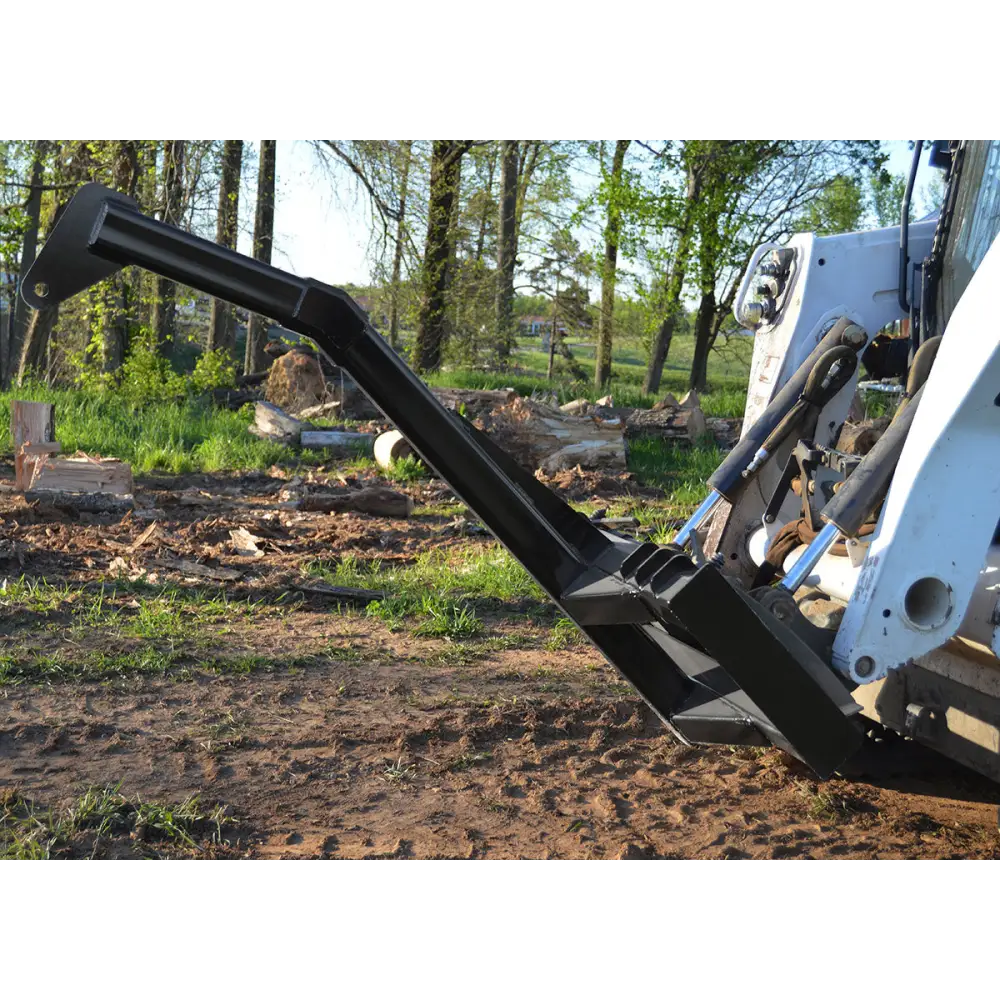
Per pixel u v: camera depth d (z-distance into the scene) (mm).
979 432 3004
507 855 3312
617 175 29109
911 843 3490
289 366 16781
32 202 23344
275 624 5953
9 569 6668
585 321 31625
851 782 4012
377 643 5660
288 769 3943
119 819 3439
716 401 20203
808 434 4391
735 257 29312
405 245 22859
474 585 6887
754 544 4371
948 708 3402
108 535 7922
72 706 4461
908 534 3027
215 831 3426
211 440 13719
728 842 3457
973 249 4211
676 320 32906
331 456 13578
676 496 11367
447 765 4020
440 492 10922
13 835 3311
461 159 24875
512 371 27922
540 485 3477
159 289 19578
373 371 3109
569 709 4629
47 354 21188
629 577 3074
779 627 2982
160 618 5785
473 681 5051
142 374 17484
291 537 8375
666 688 3479
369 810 3633
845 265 4652
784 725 2840
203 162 19391
